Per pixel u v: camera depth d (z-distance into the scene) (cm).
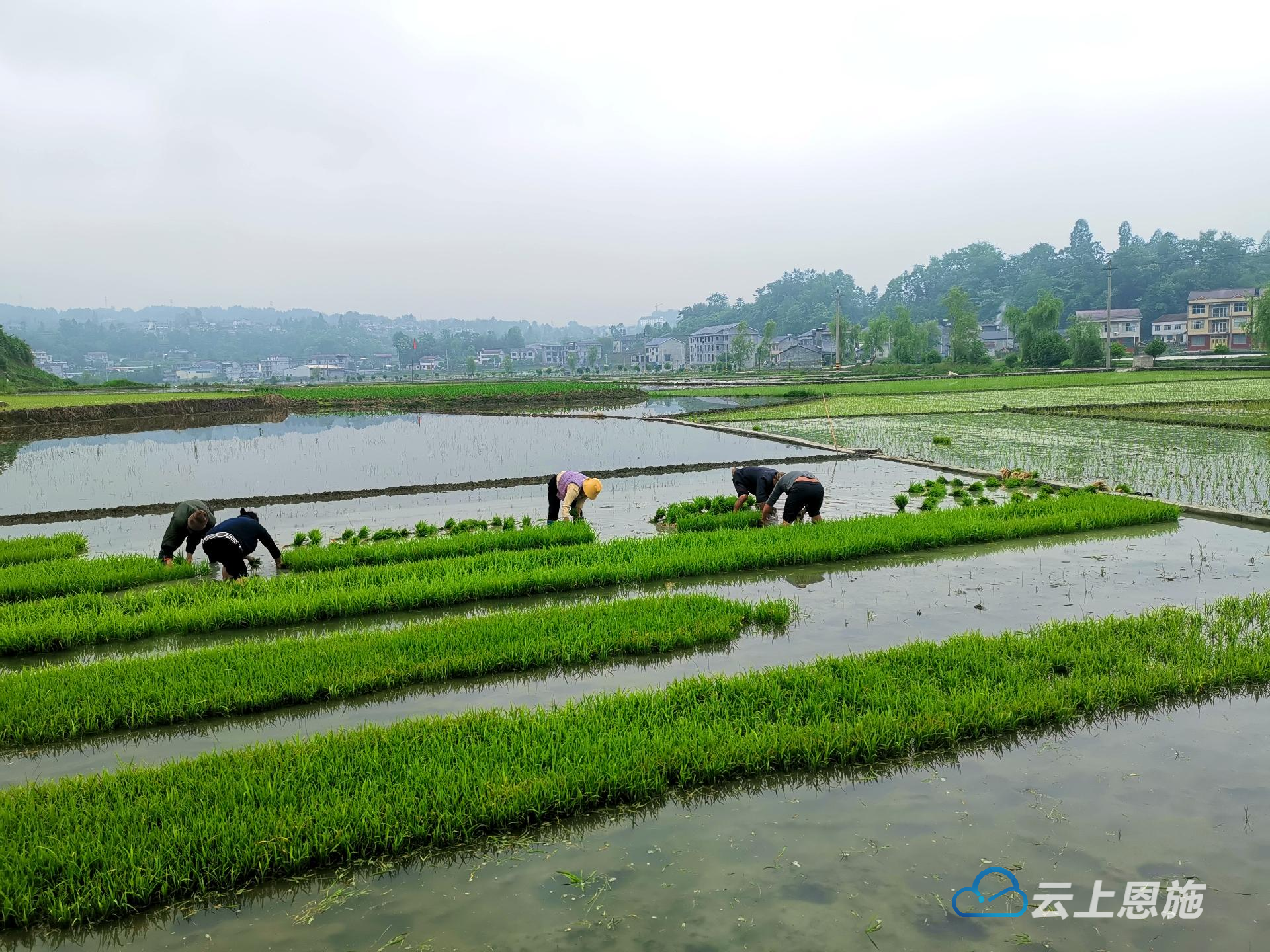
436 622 891
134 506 1786
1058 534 1289
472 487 1900
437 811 517
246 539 1121
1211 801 528
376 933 427
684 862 479
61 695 714
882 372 9012
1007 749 604
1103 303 15475
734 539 1230
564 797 532
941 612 928
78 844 495
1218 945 404
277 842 485
